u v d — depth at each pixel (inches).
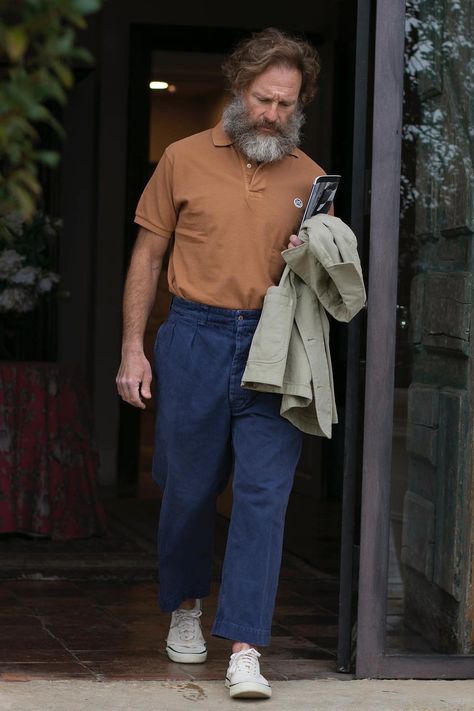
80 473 350.9
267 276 188.7
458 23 195.9
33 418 343.0
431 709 181.2
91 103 479.2
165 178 194.2
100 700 179.8
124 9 478.0
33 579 288.4
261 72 185.5
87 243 480.1
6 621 240.2
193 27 481.4
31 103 88.9
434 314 197.0
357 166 196.4
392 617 197.2
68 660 207.2
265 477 187.3
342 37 417.1
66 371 350.9
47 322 467.2
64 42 88.5
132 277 198.4
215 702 181.3
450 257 197.8
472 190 198.4
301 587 290.4
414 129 195.2
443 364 197.6
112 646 219.3
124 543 345.7
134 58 479.2
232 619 185.2
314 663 210.2
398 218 194.7
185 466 193.9
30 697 179.9
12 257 364.5
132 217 480.4
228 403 189.8
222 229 187.9
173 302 194.7
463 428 199.2
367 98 195.9
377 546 195.8
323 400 185.8
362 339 197.0
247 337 188.1
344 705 181.8
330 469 431.8
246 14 482.3
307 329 186.2
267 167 191.2
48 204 468.4
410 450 196.5
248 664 185.0
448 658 198.5
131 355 196.5
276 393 188.9
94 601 263.4
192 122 615.5
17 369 343.0
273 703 181.8
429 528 198.4
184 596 204.7
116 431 484.7
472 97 197.0
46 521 343.0
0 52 92.0
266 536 186.4
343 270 179.5
